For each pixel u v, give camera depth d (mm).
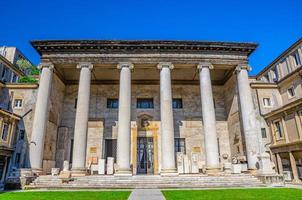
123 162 23000
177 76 32688
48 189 19516
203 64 27234
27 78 36125
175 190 17547
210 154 24031
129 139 23906
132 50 27156
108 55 26984
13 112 28031
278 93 31719
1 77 35094
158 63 26844
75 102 32156
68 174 21844
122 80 25969
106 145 30812
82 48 27125
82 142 23828
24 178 20375
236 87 28688
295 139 24922
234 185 20391
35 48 27109
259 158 23891
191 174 24969
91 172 26547
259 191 15852
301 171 24406
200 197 12914
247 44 27766
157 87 33406
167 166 22906
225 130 31812
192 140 31141
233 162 27922
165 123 24375
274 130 28328
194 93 33406
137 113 31984
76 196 13992
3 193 16156
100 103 32406
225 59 27734
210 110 25469
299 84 28828
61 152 29344
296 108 24766
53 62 26891
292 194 13727
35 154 23656
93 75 31844
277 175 21531
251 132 25359
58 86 30234
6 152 25281
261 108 30562
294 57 32906
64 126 30547
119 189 19094
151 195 14242
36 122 24703
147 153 30562
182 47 27297
